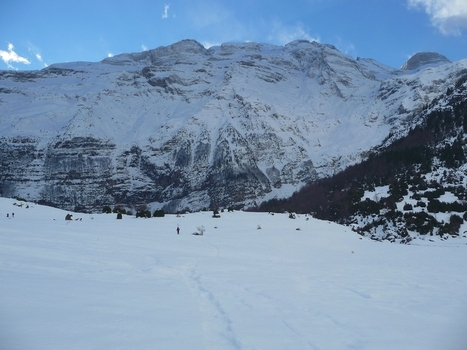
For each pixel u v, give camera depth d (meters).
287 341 7.16
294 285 13.75
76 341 5.95
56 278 10.52
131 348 5.95
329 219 91.75
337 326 8.55
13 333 5.96
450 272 22.09
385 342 7.59
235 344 6.81
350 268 21.73
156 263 16.73
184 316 8.20
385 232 68.12
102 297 8.95
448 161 100.44
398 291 14.17
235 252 25.72
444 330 8.81
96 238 24.86
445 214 68.00
